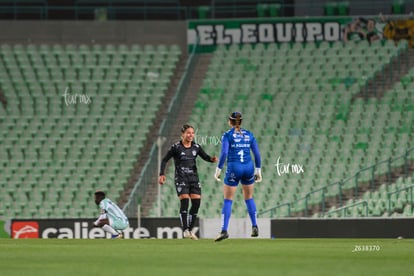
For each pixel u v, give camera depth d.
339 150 123.06
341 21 140.62
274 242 68.44
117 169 124.00
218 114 131.25
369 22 140.50
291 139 125.81
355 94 133.38
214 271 38.09
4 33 141.75
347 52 139.12
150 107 133.75
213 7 146.25
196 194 72.19
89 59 140.00
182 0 149.12
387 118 128.50
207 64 139.62
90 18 147.50
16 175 122.38
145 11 145.50
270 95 133.38
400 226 94.12
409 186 112.31
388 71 136.62
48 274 36.84
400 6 143.12
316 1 145.88
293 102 131.88
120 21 143.25
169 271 38.19
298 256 48.44
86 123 130.62
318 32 140.75
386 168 118.88
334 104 131.50
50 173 123.06
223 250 54.50
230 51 140.50
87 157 125.69
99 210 117.88
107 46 141.25
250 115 130.00
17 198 119.19
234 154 64.88
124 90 136.12
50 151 126.62
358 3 145.75
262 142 125.19
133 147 127.56
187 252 52.22
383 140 125.31
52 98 134.12
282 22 141.00
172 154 71.69
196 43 141.75
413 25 140.25
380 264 42.09
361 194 116.25
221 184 118.69
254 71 137.50
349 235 94.31
